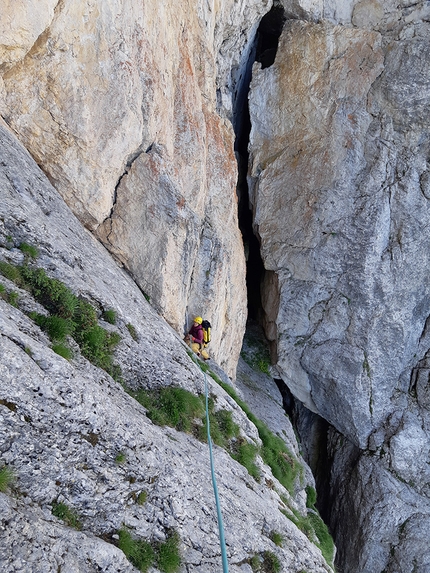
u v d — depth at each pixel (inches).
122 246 471.2
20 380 206.7
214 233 629.3
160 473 266.4
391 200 882.1
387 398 912.3
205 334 565.0
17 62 358.9
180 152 555.8
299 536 383.9
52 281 300.4
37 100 377.7
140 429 269.0
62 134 396.5
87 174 421.7
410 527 852.0
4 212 299.6
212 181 647.8
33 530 185.8
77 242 381.7
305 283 898.1
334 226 877.8
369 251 864.9
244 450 420.2
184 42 586.6
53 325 275.1
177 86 562.9
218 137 670.5
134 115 450.0
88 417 230.5
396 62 868.0
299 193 890.7
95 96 411.8
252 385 864.3
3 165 330.0
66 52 381.4
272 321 941.2
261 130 914.1
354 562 867.4
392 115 878.4
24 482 197.9
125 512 236.2
